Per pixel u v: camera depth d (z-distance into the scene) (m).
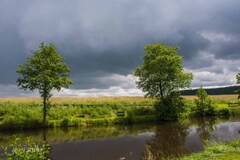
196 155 16.02
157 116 49.28
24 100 66.94
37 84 39.38
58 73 41.12
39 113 44.00
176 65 51.44
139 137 31.83
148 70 53.44
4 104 49.09
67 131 37.47
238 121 44.78
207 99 56.28
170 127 40.00
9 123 38.78
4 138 31.12
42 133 35.56
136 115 50.94
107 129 39.50
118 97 76.31
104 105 54.75
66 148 25.95
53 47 40.78
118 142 28.86
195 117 53.91
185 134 32.41
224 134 30.72
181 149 23.66
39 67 39.31
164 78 50.59
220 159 13.38
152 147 25.42
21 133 35.44
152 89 52.47
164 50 52.94
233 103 67.25
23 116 41.91
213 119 49.22
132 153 23.30
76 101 64.00
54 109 47.66
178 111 49.59
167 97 50.66
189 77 51.09
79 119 43.66
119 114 49.31
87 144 27.95
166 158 20.64
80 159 21.70
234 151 15.04
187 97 91.81
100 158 21.92
